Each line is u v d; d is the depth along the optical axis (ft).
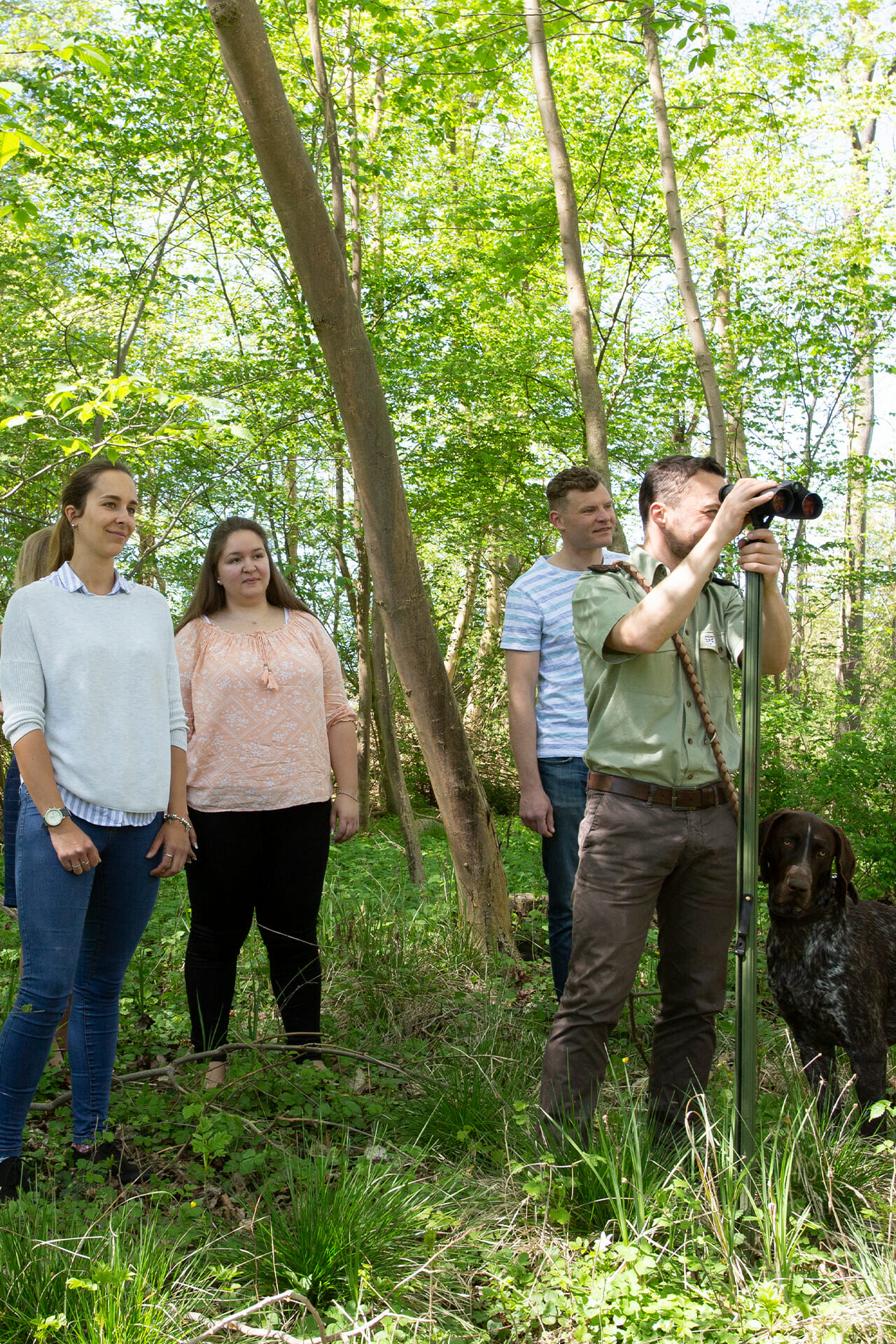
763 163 45.93
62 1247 7.77
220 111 31.60
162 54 30.09
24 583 11.44
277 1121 10.78
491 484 36.76
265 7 30.63
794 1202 8.85
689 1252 8.09
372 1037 13.24
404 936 16.24
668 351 41.14
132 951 10.12
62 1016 9.53
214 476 30.35
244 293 40.24
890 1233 8.31
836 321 40.73
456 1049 12.37
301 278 13.85
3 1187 9.02
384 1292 7.75
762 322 41.83
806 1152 9.34
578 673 13.28
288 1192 9.45
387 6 25.80
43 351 31.04
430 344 35.22
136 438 20.18
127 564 32.35
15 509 30.35
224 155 30.81
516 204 31.45
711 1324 7.33
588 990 9.62
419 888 20.76
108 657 9.68
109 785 9.56
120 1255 7.65
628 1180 8.35
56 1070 12.01
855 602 51.62
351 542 38.93
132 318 35.37
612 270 43.39
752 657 8.66
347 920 16.85
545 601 13.48
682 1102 9.73
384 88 30.83
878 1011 11.16
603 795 9.65
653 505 9.95
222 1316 7.44
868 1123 10.62
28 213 17.12
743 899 8.67
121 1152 9.84
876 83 46.32
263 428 30.66
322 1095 11.10
